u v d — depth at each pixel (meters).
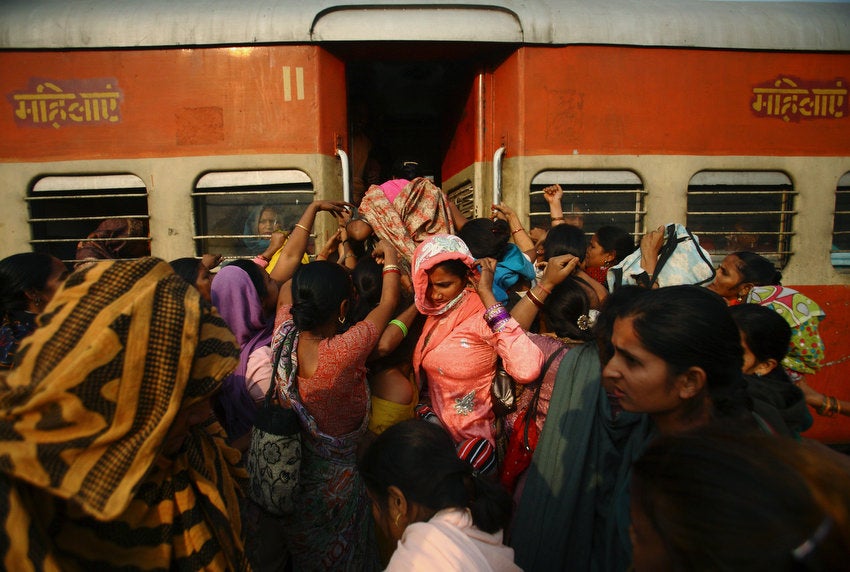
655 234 2.36
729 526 0.46
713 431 0.58
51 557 0.77
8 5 3.05
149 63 3.01
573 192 3.16
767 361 1.36
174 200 3.04
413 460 1.13
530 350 1.58
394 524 1.20
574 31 3.08
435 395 1.76
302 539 1.63
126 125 3.02
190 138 3.02
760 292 1.93
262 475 1.50
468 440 1.67
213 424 1.18
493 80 3.22
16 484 0.77
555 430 1.52
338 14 3.00
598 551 1.44
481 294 1.64
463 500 1.11
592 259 2.60
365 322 1.64
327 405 1.57
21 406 0.75
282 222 3.09
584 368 1.54
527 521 1.51
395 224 2.24
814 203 3.33
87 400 0.77
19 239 3.04
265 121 3.01
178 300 0.87
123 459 0.80
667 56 3.17
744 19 3.25
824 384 3.37
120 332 0.80
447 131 3.99
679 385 0.99
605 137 3.14
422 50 3.10
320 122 3.01
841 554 0.44
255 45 2.99
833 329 3.36
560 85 3.10
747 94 3.24
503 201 3.19
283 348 1.63
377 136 4.50
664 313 0.98
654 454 0.56
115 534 0.90
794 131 3.30
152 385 0.83
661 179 3.19
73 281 0.84
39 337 0.80
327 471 1.61
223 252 3.09
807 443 0.70
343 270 1.66
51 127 3.02
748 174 3.28
